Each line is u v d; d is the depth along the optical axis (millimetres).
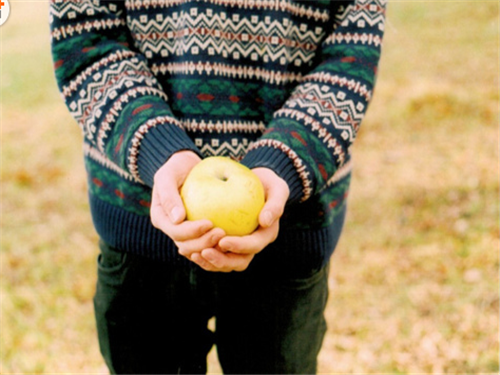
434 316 2926
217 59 1183
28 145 5441
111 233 1337
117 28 1238
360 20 1207
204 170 1026
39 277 3297
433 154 4828
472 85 5887
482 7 7977
